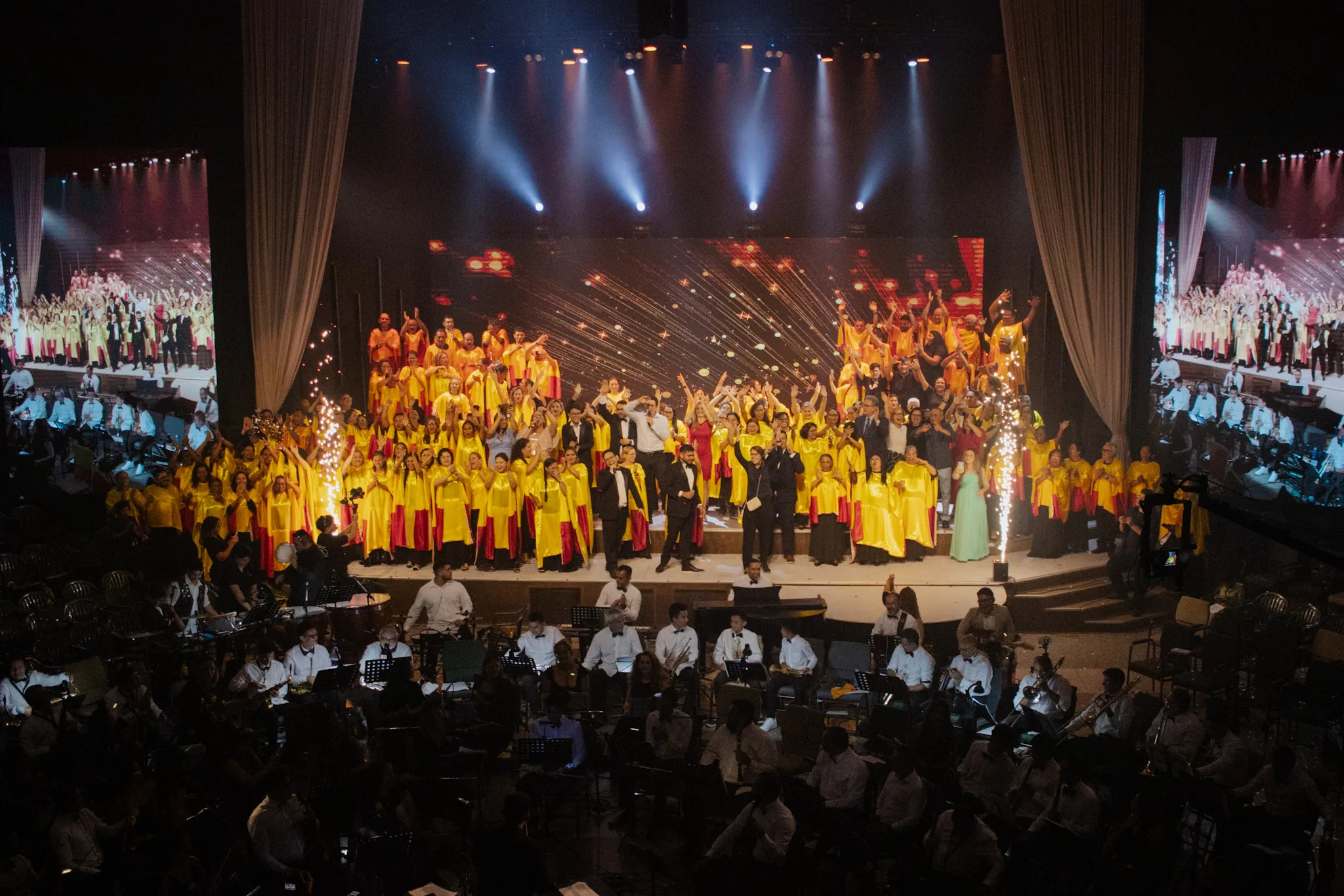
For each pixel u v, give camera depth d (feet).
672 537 60.80
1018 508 67.87
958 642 47.52
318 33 69.82
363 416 68.18
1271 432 71.72
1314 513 69.82
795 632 47.67
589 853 38.04
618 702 47.80
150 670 47.50
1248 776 36.55
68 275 76.74
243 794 36.76
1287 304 70.64
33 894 30.42
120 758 36.22
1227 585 52.42
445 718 40.32
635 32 73.61
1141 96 67.31
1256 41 67.51
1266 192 70.08
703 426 68.18
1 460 77.56
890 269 75.46
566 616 59.57
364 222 76.54
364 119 75.56
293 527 62.34
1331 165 69.36
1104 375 69.00
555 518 60.90
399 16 74.49
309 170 70.64
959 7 72.43
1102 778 36.22
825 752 36.04
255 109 70.44
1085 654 54.80
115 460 77.30
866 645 45.37
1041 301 73.00
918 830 34.24
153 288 76.07
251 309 71.67
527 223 77.05
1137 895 29.53
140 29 71.92
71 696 44.32
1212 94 68.23
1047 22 67.31
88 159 75.41
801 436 64.64
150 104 72.59
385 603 55.62
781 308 76.59
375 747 43.60
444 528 61.46
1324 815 33.65
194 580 52.65
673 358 77.61
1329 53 67.00
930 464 63.00
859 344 75.36
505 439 65.87
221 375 74.28
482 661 46.52
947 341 74.43
